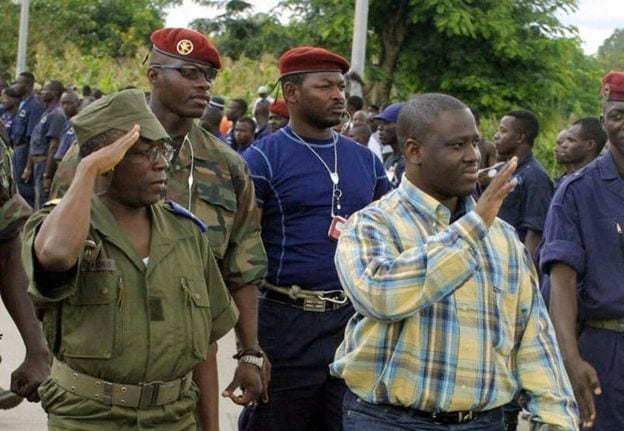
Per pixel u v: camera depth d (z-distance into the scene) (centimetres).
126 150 339
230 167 464
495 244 363
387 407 362
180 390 362
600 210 473
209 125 1169
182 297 359
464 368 352
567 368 458
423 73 1748
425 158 359
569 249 469
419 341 353
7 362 810
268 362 477
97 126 353
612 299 466
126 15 4488
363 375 362
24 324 410
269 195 510
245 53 2525
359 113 995
